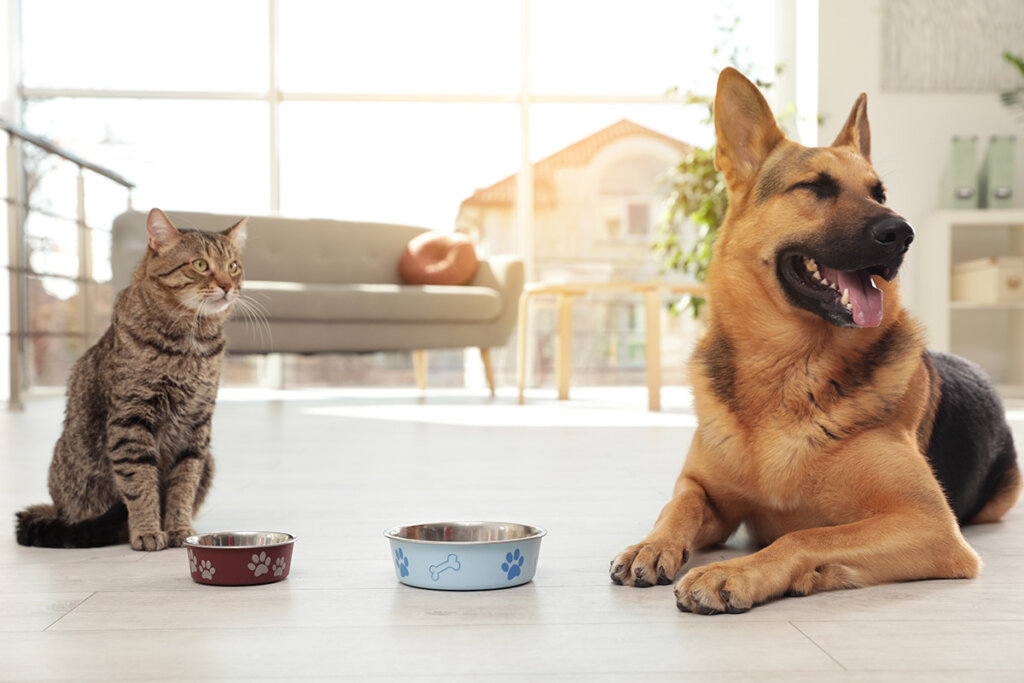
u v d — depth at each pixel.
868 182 1.66
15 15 6.90
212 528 1.97
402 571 1.47
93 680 1.02
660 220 7.25
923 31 6.12
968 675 1.04
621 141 7.28
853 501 1.55
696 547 1.73
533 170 7.29
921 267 6.09
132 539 1.79
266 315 5.35
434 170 7.28
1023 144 6.16
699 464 1.71
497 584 1.44
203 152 7.14
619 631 1.21
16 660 1.10
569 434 3.84
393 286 5.87
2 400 6.07
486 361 6.13
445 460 3.04
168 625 1.25
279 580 1.50
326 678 1.03
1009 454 2.08
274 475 2.74
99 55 7.08
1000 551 1.73
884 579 1.44
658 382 5.07
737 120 1.76
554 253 7.31
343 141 7.25
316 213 7.25
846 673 1.04
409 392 6.86
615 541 1.81
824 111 6.17
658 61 7.29
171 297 1.87
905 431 1.59
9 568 1.61
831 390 1.56
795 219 1.62
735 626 1.23
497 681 1.02
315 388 7.19
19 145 5.47
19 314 5.40
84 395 1.91
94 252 6.64
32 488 2.52
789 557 1.38
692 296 6.46
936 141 6.17
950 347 6.29
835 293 1.54
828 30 6.15
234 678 1.03
